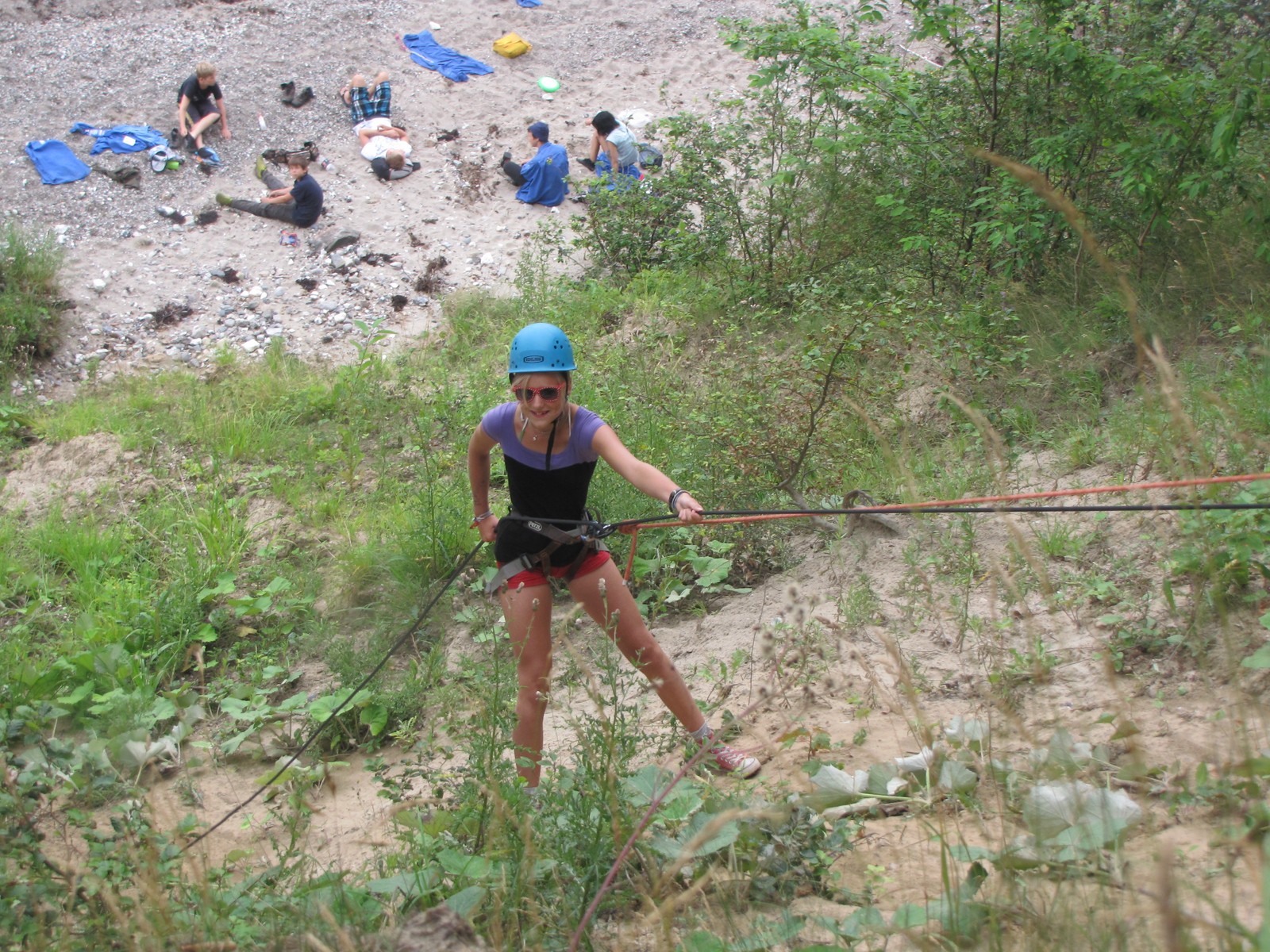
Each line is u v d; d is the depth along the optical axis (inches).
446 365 418.3
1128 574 184.7
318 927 106.3
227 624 256.1
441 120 644.1
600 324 417.4
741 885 116.8
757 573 239.9
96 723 207.9
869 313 279.1
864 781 137.6
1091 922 90.9
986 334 287.6
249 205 550.3
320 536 295.9
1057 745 114.4
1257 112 266.5
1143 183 276.4
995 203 315.6
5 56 624.4
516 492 155.7
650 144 623.2
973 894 102.7
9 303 456.1
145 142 574.9
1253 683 150.9
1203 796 121.1
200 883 115.3
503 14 742.5
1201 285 284.7
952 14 330.3
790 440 251.6
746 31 370.0
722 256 416.8
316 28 692.7
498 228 565.6
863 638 193.2
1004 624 177.0
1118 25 329.7
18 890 121.3
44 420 390.9
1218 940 89.2
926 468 247.8
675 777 121.4
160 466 342.6
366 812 175.0
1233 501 180.4
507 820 122.4
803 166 396.2
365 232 552.1
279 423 371.6
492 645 218.1
